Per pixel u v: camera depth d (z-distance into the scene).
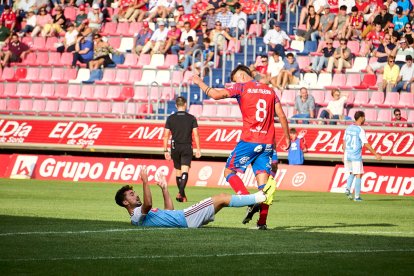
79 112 64.25
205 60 69.38
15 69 74.88
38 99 70.88
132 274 18.69
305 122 60.69
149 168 59.75
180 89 66.38
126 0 78.81
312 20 70.19
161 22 73.62
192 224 27.14
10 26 79.38
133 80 71.19
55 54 75.81
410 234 28.47
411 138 57.34
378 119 62.72
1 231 26.03
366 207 42.16
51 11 82.06
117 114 63.03
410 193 54.31
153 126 62.03
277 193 53.25
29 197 43.28
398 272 19.44
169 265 19.91
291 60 66.19
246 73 28.89
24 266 19.45
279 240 24.64
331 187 55.97
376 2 71.56
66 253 21.44
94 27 76.38
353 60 67.88
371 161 57.62
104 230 26.33
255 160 28.61
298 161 57.56
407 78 65.00
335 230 29.58
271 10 72.94
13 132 65.00
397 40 67.62
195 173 58.97
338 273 19.19
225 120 63.97
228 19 72.38
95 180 60.44
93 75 72.25
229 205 27.16
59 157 61.88
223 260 20.75
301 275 18.88
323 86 66.06
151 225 27.39
